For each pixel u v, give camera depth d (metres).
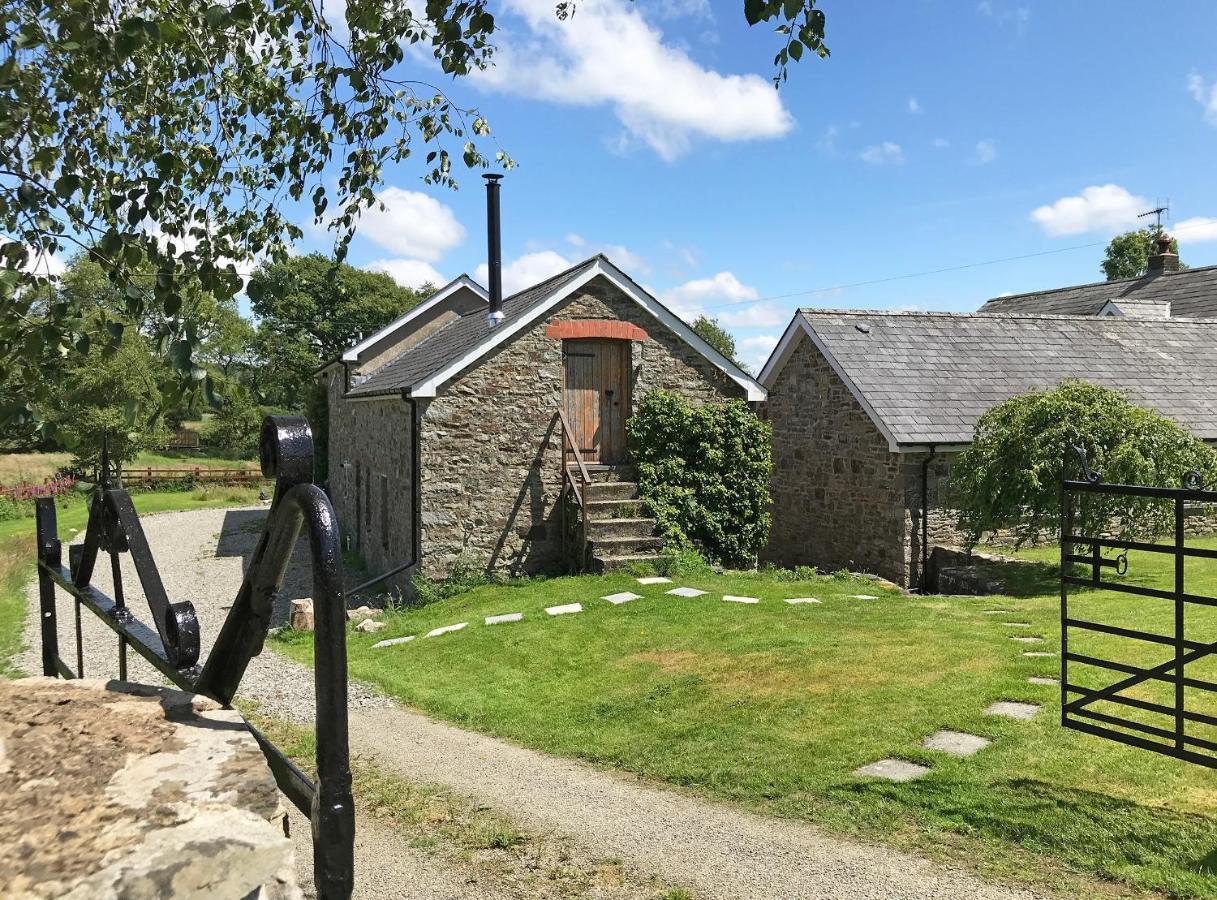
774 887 3.99
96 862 0.93
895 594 11.44
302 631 11.67
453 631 10.18
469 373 13.19
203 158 4.21
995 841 4.22
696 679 7.48
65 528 22.34
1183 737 3.99
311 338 44.75
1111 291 26.23
